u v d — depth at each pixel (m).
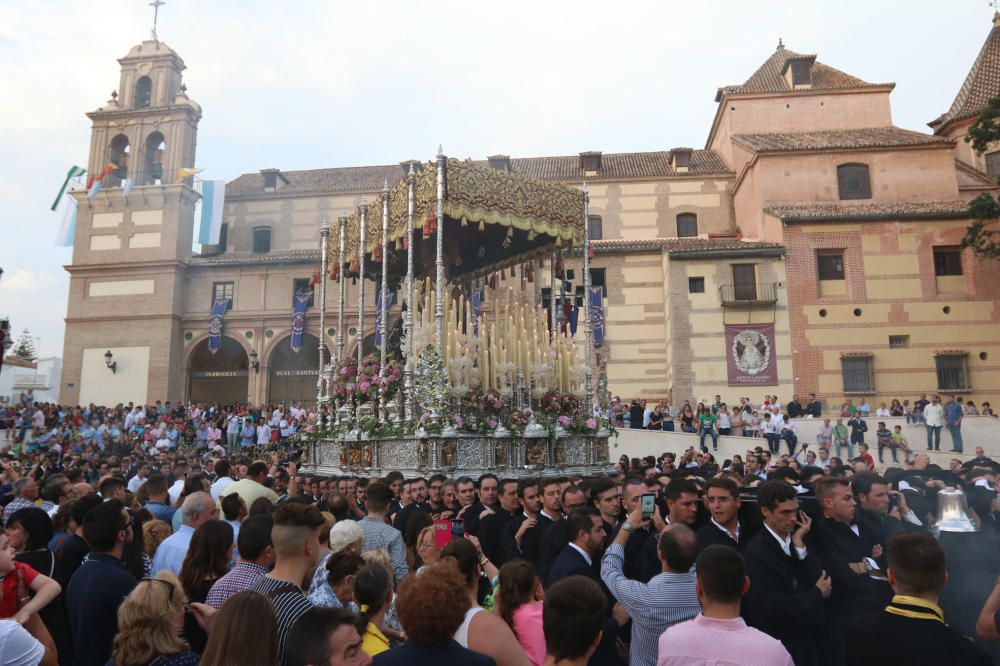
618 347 44.38
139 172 50.66
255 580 6.34
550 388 19.12
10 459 21.27
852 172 44.34
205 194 50.28
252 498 10.80
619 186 50.56
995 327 40.59
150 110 51.12
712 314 41.81
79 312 49.25
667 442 33.06
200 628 5.80
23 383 72.50
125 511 7.07
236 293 49.50
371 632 5.50
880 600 6.87
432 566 4.91
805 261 41.72
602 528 7.40
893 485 12.13
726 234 47.62
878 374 40.56
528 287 41.41
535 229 19.25
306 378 50.59
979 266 41.19
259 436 36.97
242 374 49.12
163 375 47.69
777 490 6.70
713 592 4.94
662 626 5.91
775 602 6.31
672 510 7.75
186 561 6.97
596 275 45.59
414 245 22.14
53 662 6.06
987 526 9.45
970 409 37.53
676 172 50.31
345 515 9.64
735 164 49.44
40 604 6.07
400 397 18.09
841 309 41.22
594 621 4.63
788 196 44.22
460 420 16.81
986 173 46.38
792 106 49.16
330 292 48.75
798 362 40.81
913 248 41.59
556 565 7.18
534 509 9.28
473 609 5.31
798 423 34.28
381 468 17.62
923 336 40.78
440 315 17.50
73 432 38.91
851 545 7.35
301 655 4.15
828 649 6.98
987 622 5.43
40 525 7.58
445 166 17.98
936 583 4.79
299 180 55.41
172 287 48.72
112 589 6.42
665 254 43.50
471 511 10.96
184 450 36.62
